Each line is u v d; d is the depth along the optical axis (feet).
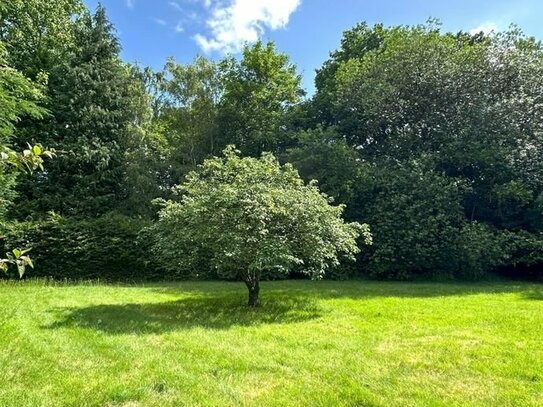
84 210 59.11
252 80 70.90
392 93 57.26
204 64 67.72
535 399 11.44
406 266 49.03
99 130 63.67
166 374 12.99
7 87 38.32
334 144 55.31
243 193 25.16
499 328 20.10
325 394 11.68
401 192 50.75
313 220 25.52
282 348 16.39
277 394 11.66
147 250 47.01
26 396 11.10
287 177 28.50
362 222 52.21
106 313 23.45
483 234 46.96
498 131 52.70
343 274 49.96
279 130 68.18
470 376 13.26
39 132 59.52
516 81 54.34
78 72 63.16
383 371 13.70
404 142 58.39
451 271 49.55
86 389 11.69
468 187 51.26
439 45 57.16
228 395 11.54
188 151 66.59
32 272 44.14
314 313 24.54
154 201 28.73
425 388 12.24
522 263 50.72
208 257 27.30
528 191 48.34
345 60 73.72
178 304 27.68
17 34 54.75
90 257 45.83
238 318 22.99
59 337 17.35
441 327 20.40
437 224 47.70
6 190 45.88
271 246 23.90
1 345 15.76
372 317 23.22
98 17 68.54
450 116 56.18
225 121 68.54
